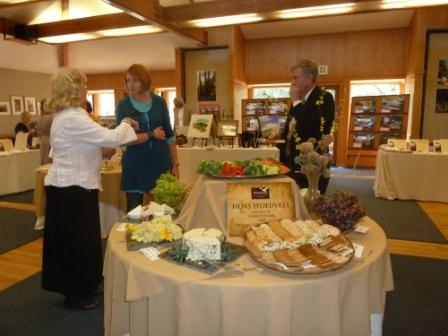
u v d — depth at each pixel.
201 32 7.03
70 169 1.76
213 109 7.61
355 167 7.73
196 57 7.64
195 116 4.74
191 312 1.04
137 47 7.91
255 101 7.74
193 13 4.48
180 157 4.47
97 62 8.83
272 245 1.19
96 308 2.12
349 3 3.86
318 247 1.21
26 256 2.95
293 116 2.16
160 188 1.67
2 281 2.50
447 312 2.07
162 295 1.09
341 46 7.71
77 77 1.69
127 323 1.29
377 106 7.36
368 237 1.39
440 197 4.73
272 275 1.07
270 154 4.21
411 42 6.96
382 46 7.49
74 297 2.11
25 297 2.27
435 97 6.58
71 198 1.80
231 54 7.32
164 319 1.10
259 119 4.73
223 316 1.01
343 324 1.12
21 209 4.45
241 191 1.45
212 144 4.71
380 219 3.98
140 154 2.18
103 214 3.16
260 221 1.40
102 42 7.74
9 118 8.52
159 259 1.18
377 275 1.20
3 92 8.37
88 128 1.66
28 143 5.91
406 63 7.38
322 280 1.04
